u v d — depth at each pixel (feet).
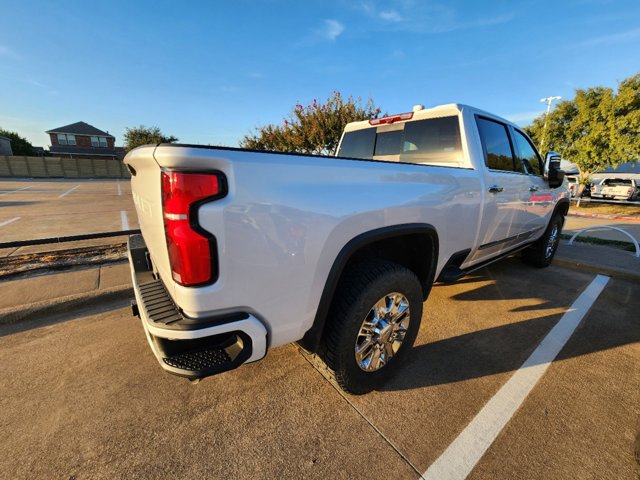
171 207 4.12
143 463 5.43
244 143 40.06
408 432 6.06
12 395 6.93
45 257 15.61
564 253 17.54
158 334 4.47
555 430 6.09
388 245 7.74
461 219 8.43
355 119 31.86
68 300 10.91
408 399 6.90
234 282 4.50
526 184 11.60
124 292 11.87
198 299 4.33
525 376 7.64
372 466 5.39
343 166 5.53
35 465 5.35
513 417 6.40
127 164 6.12
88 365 7.99
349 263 6.68
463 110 9.39
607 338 9.32
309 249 5.05
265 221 4.55
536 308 11.29
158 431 6.06
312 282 5.26
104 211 32.27
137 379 7.48
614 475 5.21
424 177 7.11
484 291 12.80
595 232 26.13
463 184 8.31
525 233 12.59
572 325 10.07
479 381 7.47
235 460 5.50
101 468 5.32
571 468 5.33
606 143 47.39
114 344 8.93
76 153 167.22
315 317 5.61
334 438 5.93
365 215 5.76
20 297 11.07
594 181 71.82
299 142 33.55
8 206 35.73
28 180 96.07
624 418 6.37
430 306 11.43
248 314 4.77
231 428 6.15
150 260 7.62
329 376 7.06
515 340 9.23
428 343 9.07
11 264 14.46
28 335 9.41
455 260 9.12
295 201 4.82
